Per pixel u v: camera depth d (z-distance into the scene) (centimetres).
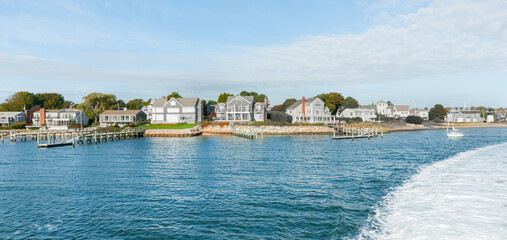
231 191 2191
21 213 1786
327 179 2527
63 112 10994
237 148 5050
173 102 10350
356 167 3091
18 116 11719
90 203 1950
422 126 12581
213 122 9819
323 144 5725
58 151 4888
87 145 5956
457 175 2483
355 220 1554
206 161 3600
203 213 1741
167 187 2327
